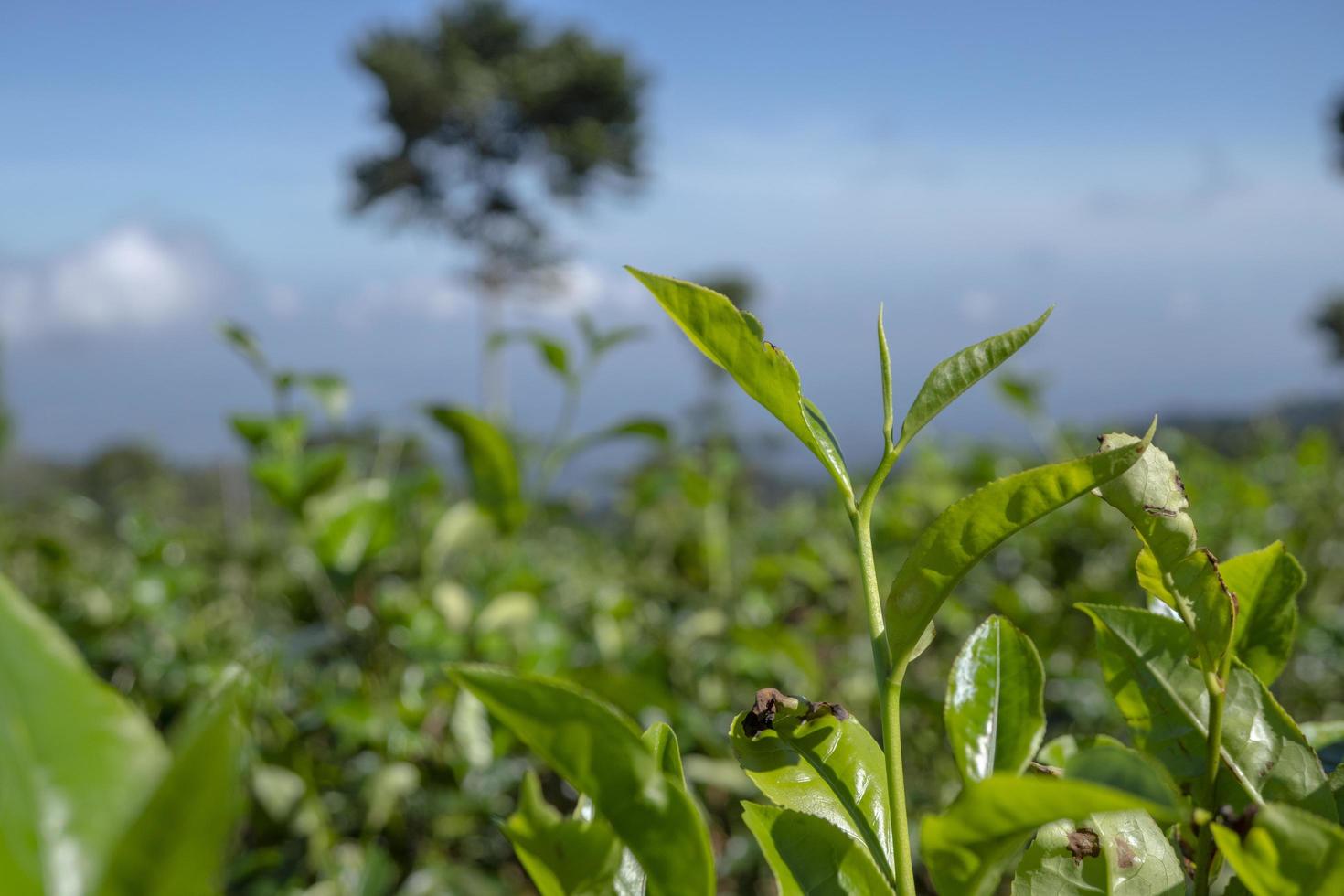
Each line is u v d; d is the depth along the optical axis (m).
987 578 3.57
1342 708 3.06
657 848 0.53
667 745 0.68
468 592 2.82
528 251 38.00
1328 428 5.33
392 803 2.22
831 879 0.63
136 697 2.94
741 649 2.82
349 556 2.42
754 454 4.44
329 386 2.50
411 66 36.41
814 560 3.40
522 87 37.44
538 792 0.59
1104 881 0.68
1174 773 0.71
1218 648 0.67
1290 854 0.53
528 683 0.50
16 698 0.38
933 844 0.54
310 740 2.64
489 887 2.13
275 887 2.11
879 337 0.67
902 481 4.15
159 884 0.36
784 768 0.73
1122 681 0.74
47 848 0.37
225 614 3.64
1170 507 0.67
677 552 3.40
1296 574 0.76
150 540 3.67
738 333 0.66
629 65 40.62
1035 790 0.47
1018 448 4.38
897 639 0.63
